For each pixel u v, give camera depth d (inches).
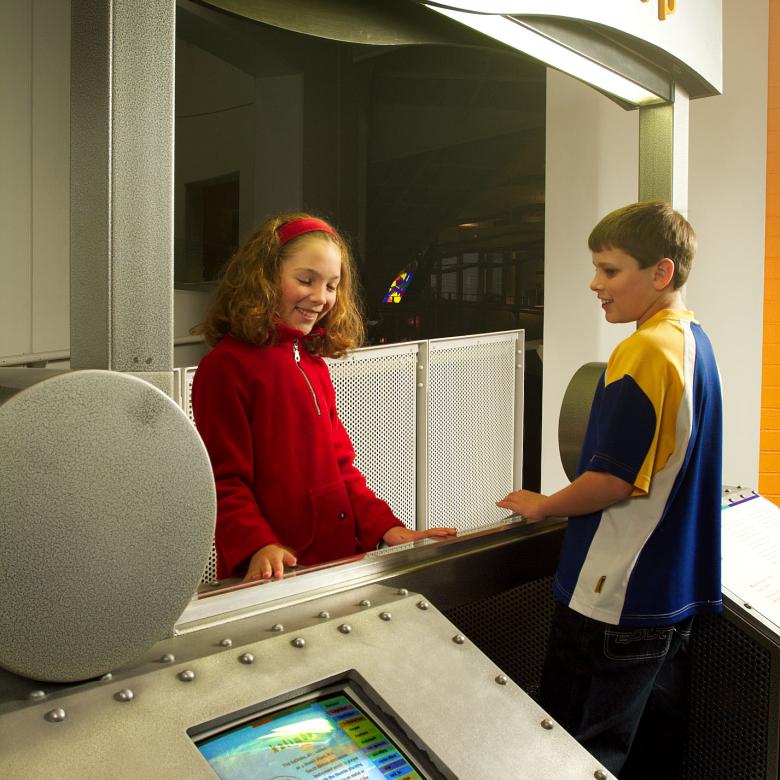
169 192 31.1
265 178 228.8
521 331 127.7
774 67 147.9
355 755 28.2
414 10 65.7
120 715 25.9
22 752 23.8
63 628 25.7
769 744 52.1
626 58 66.1
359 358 100.7
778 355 151.9
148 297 30.7
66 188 189.8
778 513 69.7
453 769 28.0
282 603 35.1
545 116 177.0
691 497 49.0
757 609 53.2
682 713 55.9
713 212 151.9
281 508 54.7
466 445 119.5
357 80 208.7
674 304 52.6
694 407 48.6
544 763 29.3
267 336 55.1
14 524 24.3
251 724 28.2
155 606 27.6
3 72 176.1
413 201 200.8
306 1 64.7
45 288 187.3
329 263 54.9
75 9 30.2
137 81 30.0
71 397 25.1
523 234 183.2
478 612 48.9
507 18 54.1
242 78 229.9
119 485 26.3
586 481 47.8
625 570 47.3
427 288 199.9
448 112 194.1
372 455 104.4
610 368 49.3
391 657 31.7
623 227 51.4
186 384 79.5
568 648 48.8
